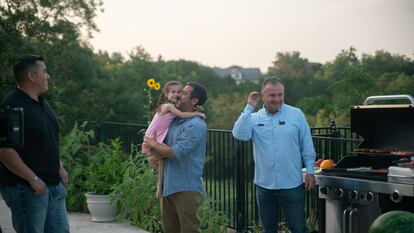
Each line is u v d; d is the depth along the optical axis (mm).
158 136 4711
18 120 3504
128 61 27344
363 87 24719
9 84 11227
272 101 4574
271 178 4602
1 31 12016
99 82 21391
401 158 4422
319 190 4621
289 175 4566
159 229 6539
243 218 6484
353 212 4320
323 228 4777
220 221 6406
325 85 39656
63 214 4102
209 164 7043
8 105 3723
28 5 13945
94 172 7203
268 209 4723
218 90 53438
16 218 3795
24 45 12414
